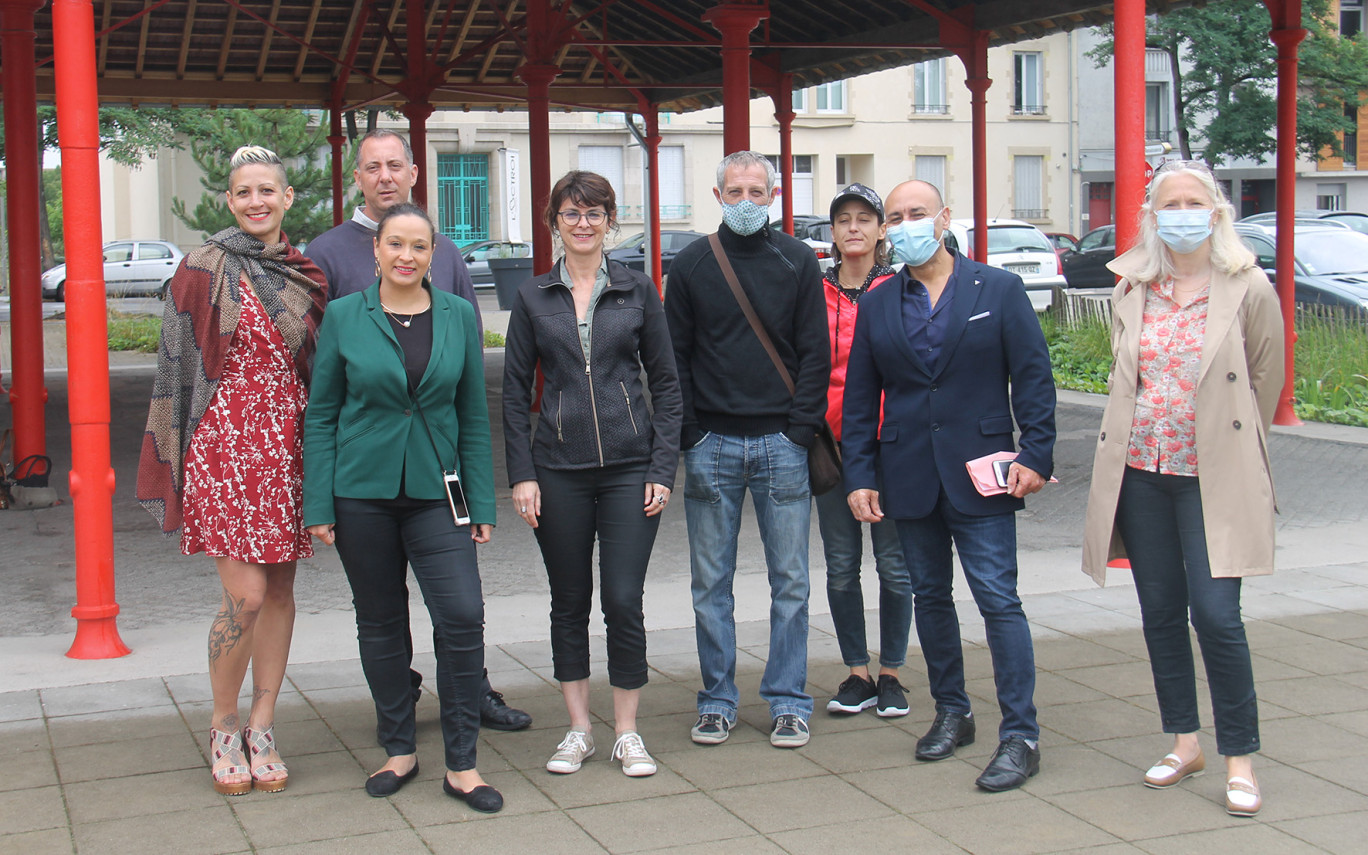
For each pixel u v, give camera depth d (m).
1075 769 4.19
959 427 4.22
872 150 43.16
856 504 4.38
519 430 4.24
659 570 7.05
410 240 3.86
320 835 3.69
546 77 13.38
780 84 18.05
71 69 5.25
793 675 4.49
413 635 5.67
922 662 5.38
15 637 5.75
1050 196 44.69
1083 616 5.99
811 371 4.45
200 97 19.27
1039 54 44.12
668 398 4.30
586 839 3.67
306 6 17.34
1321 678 5.06
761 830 3.72
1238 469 3.81
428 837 3.68
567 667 4.27
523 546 7.64
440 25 18.67
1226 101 35.41
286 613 4.12
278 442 3.94
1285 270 11.89
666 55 19.36
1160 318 3.98
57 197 47.31
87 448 5.36
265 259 3.97
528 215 41.56
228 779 3.98
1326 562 7.01
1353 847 3.57
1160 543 4.00
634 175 41.91
